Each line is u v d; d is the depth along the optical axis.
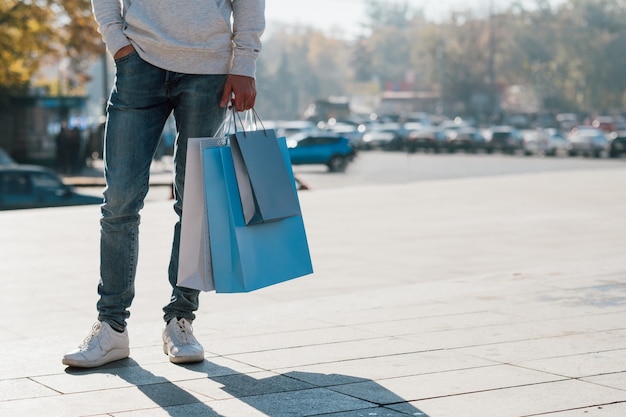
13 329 8.76
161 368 5.34
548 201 20.86
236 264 5.25
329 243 14.13
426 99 167.12
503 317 6.69
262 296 9.94
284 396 4.73
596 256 11.88
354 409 4.49
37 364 5.49
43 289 10.80
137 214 5.50
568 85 173.88
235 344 5.95
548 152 75.19
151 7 5.33
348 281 10.68
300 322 6.65
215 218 5.25
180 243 5.31
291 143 51.94
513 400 4.60
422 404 4.55
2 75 49.62
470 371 5.16
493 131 80.06
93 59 56.41
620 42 173.50
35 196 29.27
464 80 159.75
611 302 7.24
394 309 7.11
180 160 5.55
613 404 4.52
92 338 5.42
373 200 21.78
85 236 15.35
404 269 11.42
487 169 52.09
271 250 5.31
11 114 51.47
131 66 5.34
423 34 174.00
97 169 54.97
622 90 173.50
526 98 191.00
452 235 14.81
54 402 4.68
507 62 173.38
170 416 4.43
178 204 5.62
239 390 4.86
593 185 26.14
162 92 5.42
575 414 4.36
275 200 5.27
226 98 5.42
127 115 5.38
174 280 5.60
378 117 133.50
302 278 10.93
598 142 72.25
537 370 5.16
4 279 11.43
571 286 8.02
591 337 5.98
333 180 42.91
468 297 7.58
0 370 5.34
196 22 5.32
